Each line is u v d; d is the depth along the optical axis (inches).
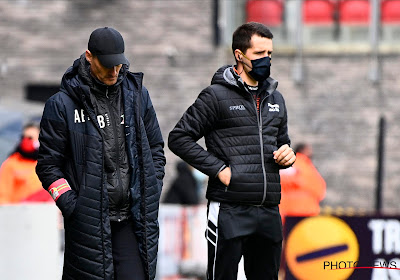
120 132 666.2
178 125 714.8
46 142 660.7
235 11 2068.2
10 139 1396.4
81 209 646.5
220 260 708.7
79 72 655.8
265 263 727.7
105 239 646.5
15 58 2081.7
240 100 706.2
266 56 702.5
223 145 705.0
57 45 2078.0
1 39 2085.4
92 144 652.1
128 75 683.4
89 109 653.9
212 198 711.1
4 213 887.1
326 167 2060.8
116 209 663.1
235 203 701.9
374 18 2071.9
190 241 1282.0
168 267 1255.5
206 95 709.3
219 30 2065.7
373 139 2059.5
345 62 2074.3
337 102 2068.2
